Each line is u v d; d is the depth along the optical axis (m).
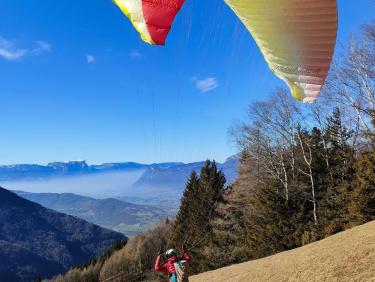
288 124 42.59
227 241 47.53
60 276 90.44
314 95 4.55
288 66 4.46
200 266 47.31
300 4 3.99
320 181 42.19
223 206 50.31
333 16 4.07
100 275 75.56
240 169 51.34
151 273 65.62
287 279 17.11
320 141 45.69
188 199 62.53
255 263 25.41
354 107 33.41
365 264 14.57
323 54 4.28
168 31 4.40
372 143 33.69
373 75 32.47
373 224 20.86
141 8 4.26
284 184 42.38
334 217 35.72
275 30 4.20
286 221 39.50
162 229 75.94
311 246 22.48
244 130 46.06
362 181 30.38
